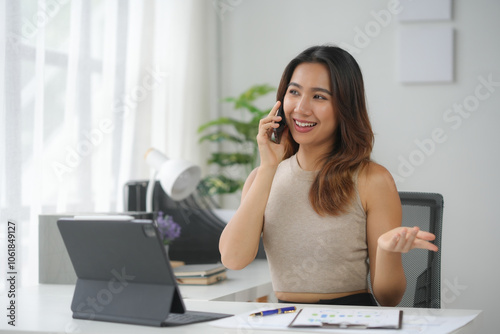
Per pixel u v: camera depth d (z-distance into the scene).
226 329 1.22
